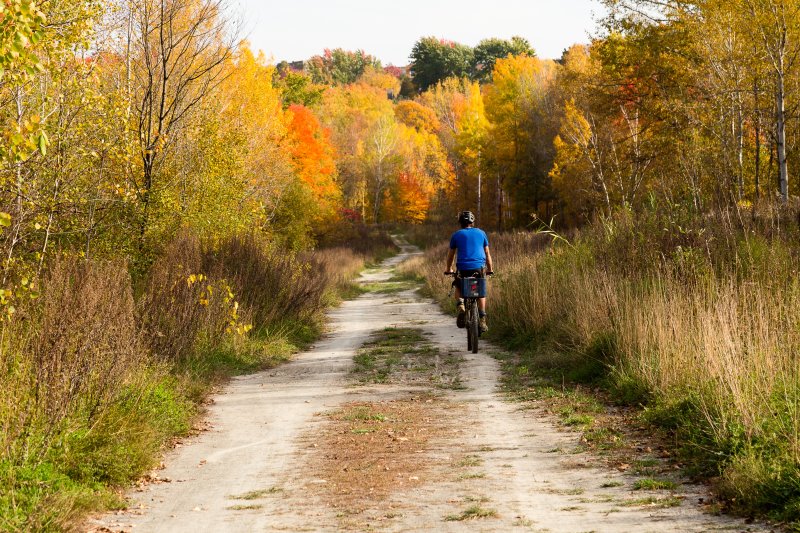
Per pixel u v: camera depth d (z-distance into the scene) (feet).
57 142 36.29
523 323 47.29
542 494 18.84
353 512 17.98
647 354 30.27
